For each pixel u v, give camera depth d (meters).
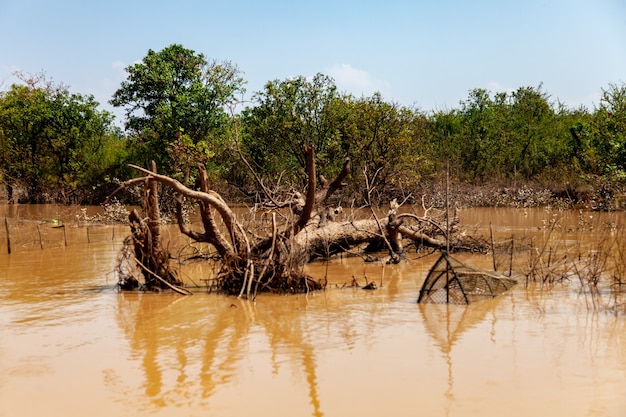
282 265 11.53
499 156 42.56
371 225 16.16
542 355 7.21
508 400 5.90
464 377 6.54
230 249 12.31
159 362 7.30
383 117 33.34
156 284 11.94
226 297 11.17
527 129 45.19
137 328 8.91
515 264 13.82
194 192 11.76
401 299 10.64
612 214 28.12
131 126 35.56
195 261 15.97
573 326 8.48
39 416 5.84
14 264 15.45
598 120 34.19
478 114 46.56
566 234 20.22
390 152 33.47
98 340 8.28
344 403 5.94
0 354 7.72
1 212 34.94
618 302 9.86
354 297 10.92
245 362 7.23
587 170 35.47
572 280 11.99
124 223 27.14
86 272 14.15
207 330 8.73
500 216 28.80
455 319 9.04
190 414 5.79
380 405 5.87
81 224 26.66
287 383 6.51
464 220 26.62
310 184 12.35
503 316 9.13
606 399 5.88
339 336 8.24
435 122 48.31
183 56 34.75
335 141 32.69
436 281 10.45
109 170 44.03
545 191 35.66
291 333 8.46
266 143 34.34
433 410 5.72
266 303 10.55
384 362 7.10
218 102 34.66
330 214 16.48
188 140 26.73
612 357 7.07
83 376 6.87
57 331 8.77
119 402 6.11
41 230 24.36
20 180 43.75
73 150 44.03
